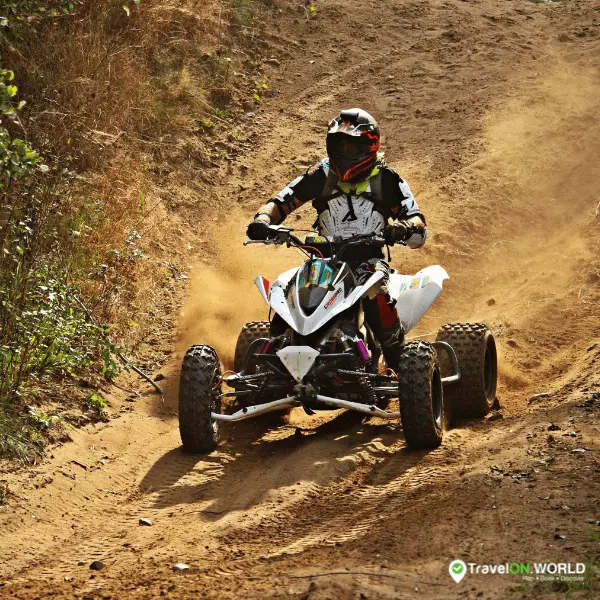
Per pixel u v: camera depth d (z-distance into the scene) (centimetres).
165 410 2391
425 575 1320
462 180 4225
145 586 1400
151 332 2917
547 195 4128
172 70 4909
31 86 3778
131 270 3203
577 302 3141
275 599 1268
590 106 4925
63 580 1466
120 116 4162
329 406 1978
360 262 2112
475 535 1459
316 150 4556
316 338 1975
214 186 4209
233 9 5788
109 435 2183
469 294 3384
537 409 2198
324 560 1434
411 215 2092
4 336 2284
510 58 5562
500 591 1240
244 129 4747
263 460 2050
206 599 1305
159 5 5069
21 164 2130
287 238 2047
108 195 3566
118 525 1733
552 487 1627
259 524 1669
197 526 1688
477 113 4884
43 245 2781
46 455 2014
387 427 2208
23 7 3186
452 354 2195
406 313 2234
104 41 4422
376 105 5034
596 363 2488
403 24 6069
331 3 6253
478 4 6488
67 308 2564
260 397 2106
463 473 1792
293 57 5569
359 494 1797
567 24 6128
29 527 1719
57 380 2366
